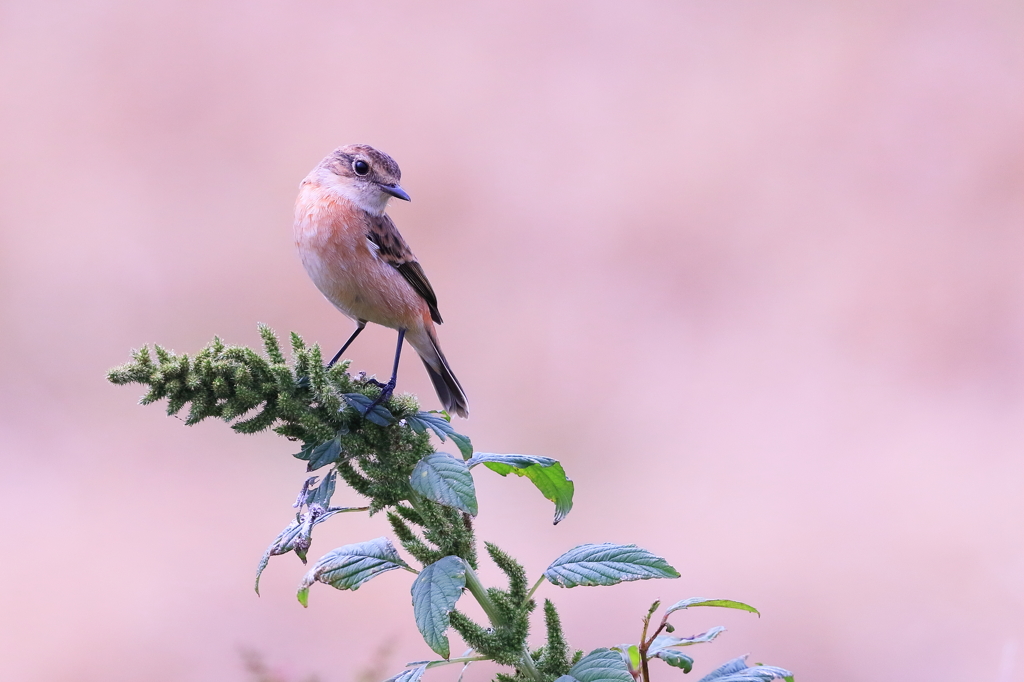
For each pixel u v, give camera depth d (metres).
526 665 6.52
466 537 6.68
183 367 6.57
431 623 6.07
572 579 6.36
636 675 6.69
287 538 6.48
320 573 6.53
